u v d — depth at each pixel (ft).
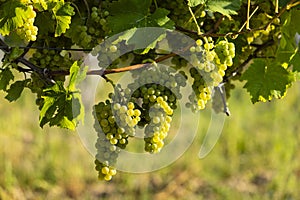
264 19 6.40
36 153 20.40
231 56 5.92
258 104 25.22
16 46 6.14
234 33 6.08
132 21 5.88
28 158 20.47
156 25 5.87
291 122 23.47
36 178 19.42
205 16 6.32
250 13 6.40
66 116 5.81
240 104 24.98
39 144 20.74
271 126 23.22
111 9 5.98
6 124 21.61
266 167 21.21
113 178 19.98
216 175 20.80
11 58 6.06
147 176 20.03
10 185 17.99
